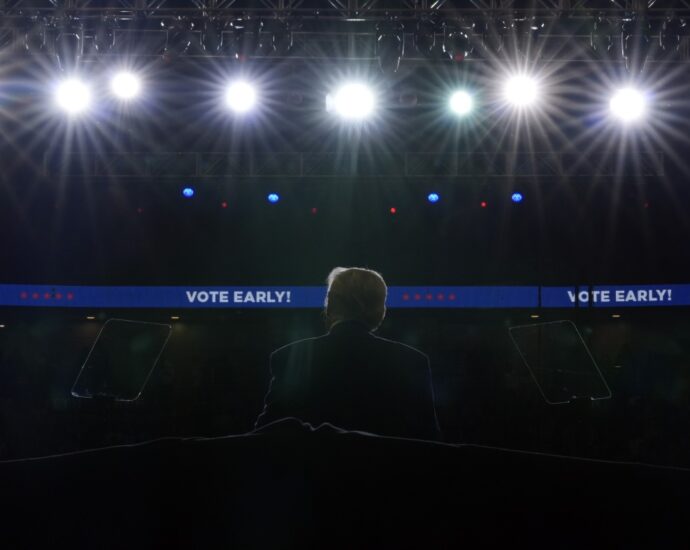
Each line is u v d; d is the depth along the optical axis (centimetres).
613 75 946
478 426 1343
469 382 1379
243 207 1310
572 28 855
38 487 90
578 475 91
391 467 91
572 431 1254
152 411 1310
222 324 1413
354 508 91
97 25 857
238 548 91
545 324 873
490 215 1306
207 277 1323
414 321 1409
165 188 1292
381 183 1295
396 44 855
